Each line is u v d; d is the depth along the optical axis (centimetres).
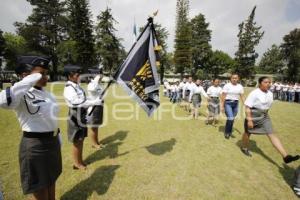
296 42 5006
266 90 441
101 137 618
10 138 587
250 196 342
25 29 4650
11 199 324
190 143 572
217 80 764
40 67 245
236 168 432
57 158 275
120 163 446
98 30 4738
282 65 5559
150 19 446
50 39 4875
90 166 432
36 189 253
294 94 1817
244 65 5478
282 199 336
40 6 4788
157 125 764
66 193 343
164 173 407
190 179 388
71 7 4731
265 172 418
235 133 686
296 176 354
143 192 348
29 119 243
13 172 400
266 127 439
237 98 608
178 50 5178
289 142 598
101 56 4666
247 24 5403
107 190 352
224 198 336
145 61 450
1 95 215
